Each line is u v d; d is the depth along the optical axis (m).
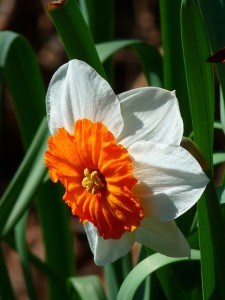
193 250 0.38
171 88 0.43
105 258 0.34
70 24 0.38
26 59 0.52
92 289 0.46
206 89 0.35
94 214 0.32
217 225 0.34
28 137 0.54
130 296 0.37
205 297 0.36
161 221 0.31
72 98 0.33
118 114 0.32
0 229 0.46
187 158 0.30
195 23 0.34
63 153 0.32
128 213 0.31
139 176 0.31
